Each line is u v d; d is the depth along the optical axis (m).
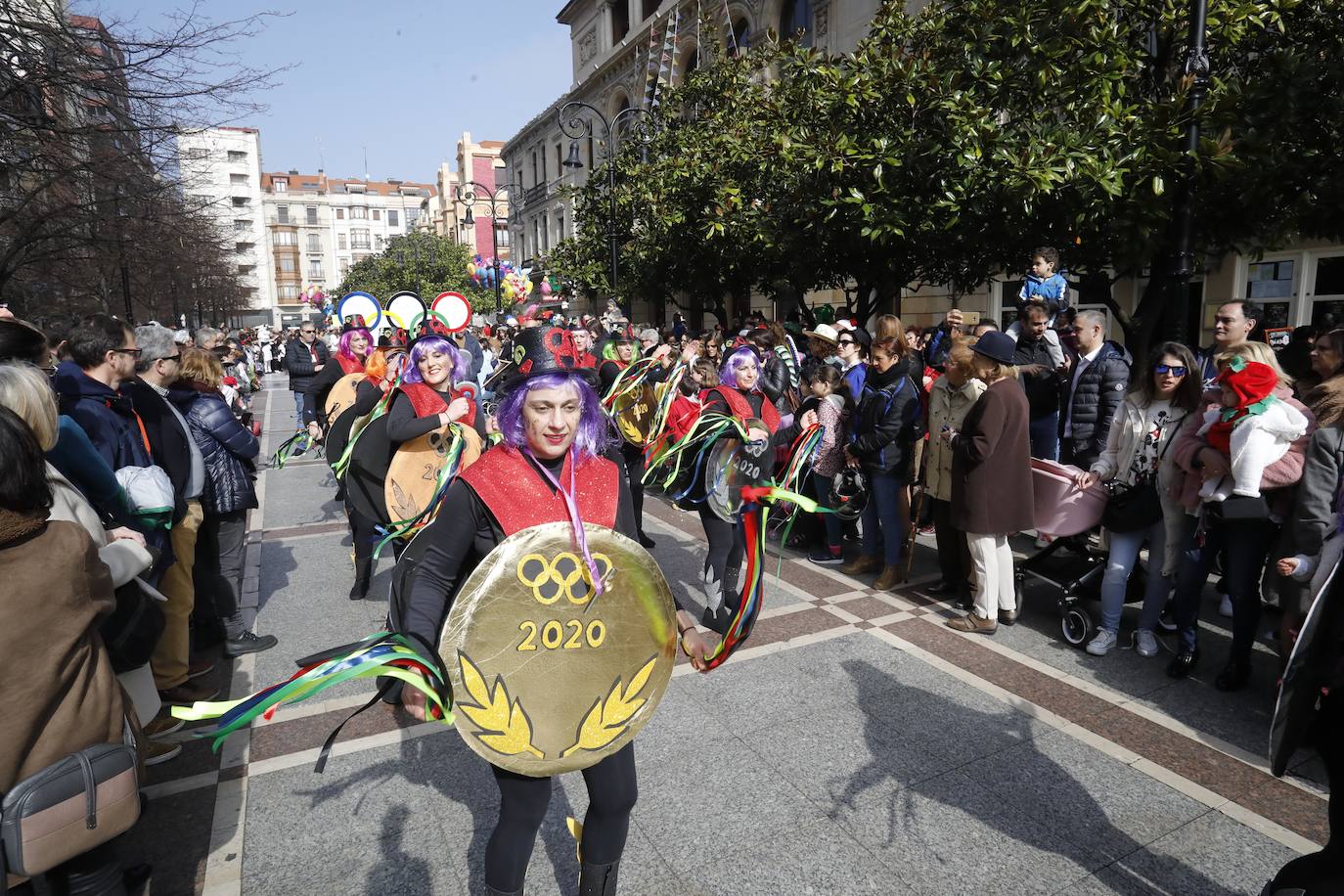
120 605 2.33
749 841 2.68
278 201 84.50
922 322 14.23
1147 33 6.71
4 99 7.64
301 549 6.45
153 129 8.28
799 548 6.18
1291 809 2.82
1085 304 11.88
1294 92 5.38
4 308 4.66
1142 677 3.85
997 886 2.46
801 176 8.52
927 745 3.25
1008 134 6.46
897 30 8.15
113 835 1.82
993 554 4.29
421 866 2.59
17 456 1.68
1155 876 2.50
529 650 1.81
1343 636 1.84
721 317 13.29
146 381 3.63
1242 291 10.07
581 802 2.94
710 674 3.92
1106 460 4.10
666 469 4.77
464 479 1.97
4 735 1.66
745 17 18.98
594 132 29.12
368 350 8.22
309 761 3.21
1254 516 3.31
